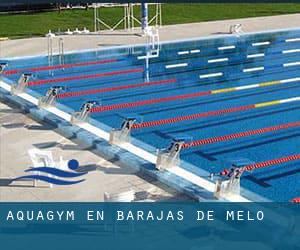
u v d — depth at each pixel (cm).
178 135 1009
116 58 1730
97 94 1343
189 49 1856
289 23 2298
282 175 868
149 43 1894
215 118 1156
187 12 2628
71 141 995
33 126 1083
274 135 1048
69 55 1752
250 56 1745
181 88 1393
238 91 1363
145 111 1207
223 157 941
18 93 1308
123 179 827
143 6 2033
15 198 767
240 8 2777
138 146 960
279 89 1375
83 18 2472
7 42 1939
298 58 1703
